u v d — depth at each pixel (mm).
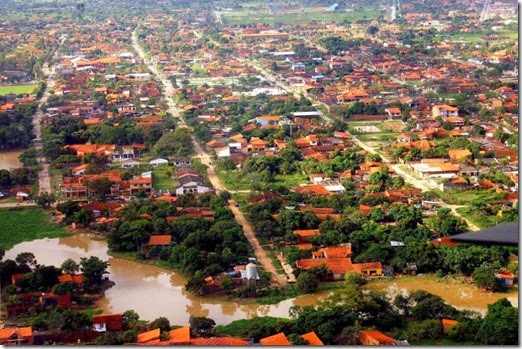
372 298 121250
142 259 150250
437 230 157875
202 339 110000
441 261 140375
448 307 119500
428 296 122062
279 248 153125
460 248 140625
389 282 137125
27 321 123125
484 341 109000
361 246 150625
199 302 131375
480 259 138000
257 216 164375
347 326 113812
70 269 139375
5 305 126562
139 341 110500
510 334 108438
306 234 157375
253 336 112312
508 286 134000
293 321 116375
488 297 130125
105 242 161375
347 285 134625
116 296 134875
